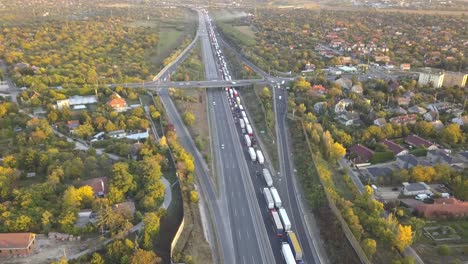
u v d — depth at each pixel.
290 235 199.75
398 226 196.00
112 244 178.38
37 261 172.62
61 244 183.50
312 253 197.50
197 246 197.75
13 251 175.50
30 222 189.75
